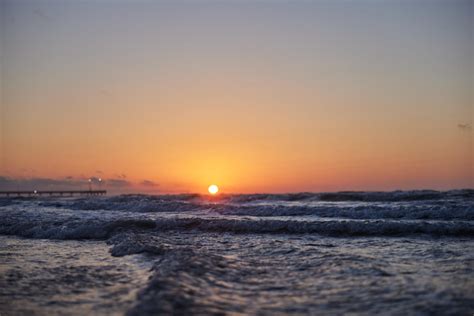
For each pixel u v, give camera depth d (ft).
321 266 33.60
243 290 26.86
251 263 35.04
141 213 87.81
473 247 42.45
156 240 47.83
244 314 22.34
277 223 56.70
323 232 54.08
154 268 33.17
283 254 39.34
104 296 26.55
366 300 24.64
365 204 100.42
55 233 56.75
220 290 26.53
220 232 56.08
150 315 21.16
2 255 42.22
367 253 39.32
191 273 29.91
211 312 22.13
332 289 27.04
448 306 23.22
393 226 52.80
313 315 22.35
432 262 34.83
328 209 78.13
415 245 44.09
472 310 22.52
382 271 31.45
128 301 25.29
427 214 69.67
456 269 32.17
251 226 57.16
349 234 52.54
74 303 25.32
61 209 103.45
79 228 57.26
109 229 57.57
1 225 64.39
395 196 117.70
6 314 23.71
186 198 148.56
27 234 58.08
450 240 47.19
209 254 37.47
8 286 29.35
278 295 25.85
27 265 36.73
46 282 30.40
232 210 86.33
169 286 26.00
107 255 41.39
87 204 106.32
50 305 25.07
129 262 36.96
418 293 25.76
